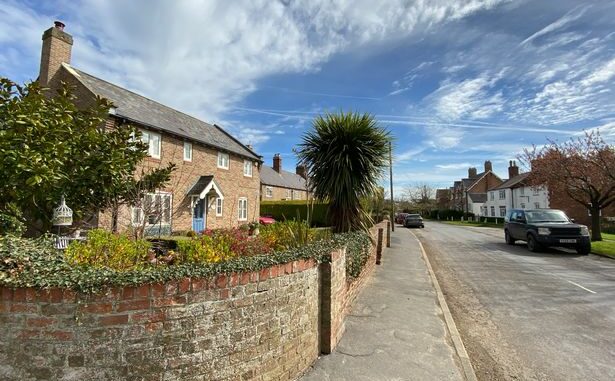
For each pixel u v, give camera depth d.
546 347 4.73
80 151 5.32
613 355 4.46
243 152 24.75
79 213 5.70
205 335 2.70
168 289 2.56
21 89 4.85
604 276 9.45
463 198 65.81
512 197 45.25
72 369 2.33
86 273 2.44
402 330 4.96
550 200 34.28
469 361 4.02
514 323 5.68
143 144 6.30
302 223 6.43
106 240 3.81
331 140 8.08
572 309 6.43
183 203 18.31
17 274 2.31
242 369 2.92
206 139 20.81
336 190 7.95
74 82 14.42
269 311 3.18
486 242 18.88
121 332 2.41
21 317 2.32
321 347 4.17
